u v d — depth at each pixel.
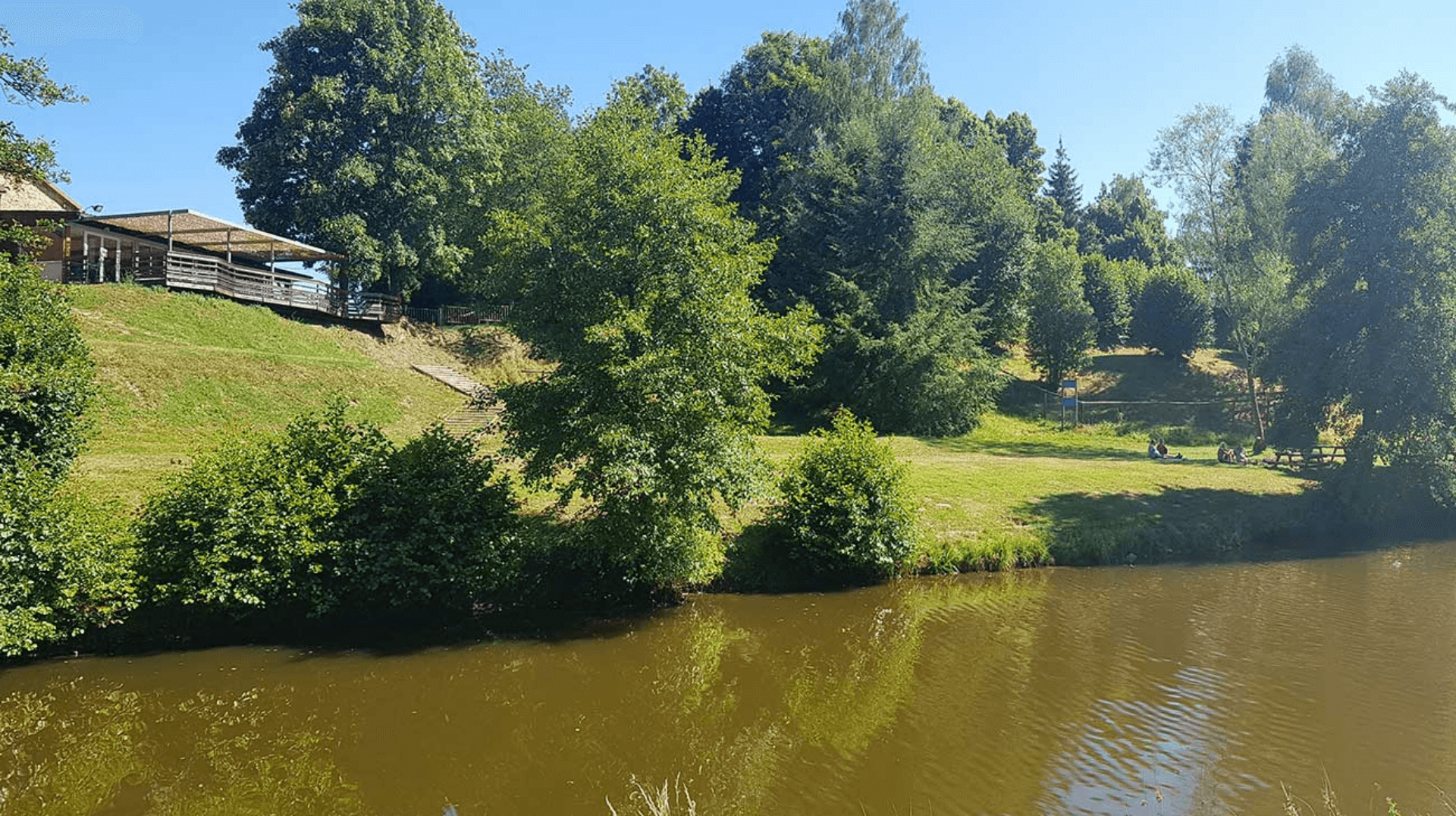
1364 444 24.44
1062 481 24.81
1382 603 16.69
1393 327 23.53
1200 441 40.16
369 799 8.77
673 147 16.28
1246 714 10.98
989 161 49.50
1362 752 9.86
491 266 16.89
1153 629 14.91
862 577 17.86
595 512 16.66
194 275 33.22
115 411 22.06
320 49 42.16
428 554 14.30
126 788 8.97
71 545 12.05
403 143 41.97
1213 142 38.22
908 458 28.08
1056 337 46.84
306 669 12.52
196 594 12.70
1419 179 23.52
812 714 11.10
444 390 33.47
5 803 8.62
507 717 10.95
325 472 14.25
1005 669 12.85
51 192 33.31
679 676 12.50
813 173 41.97
